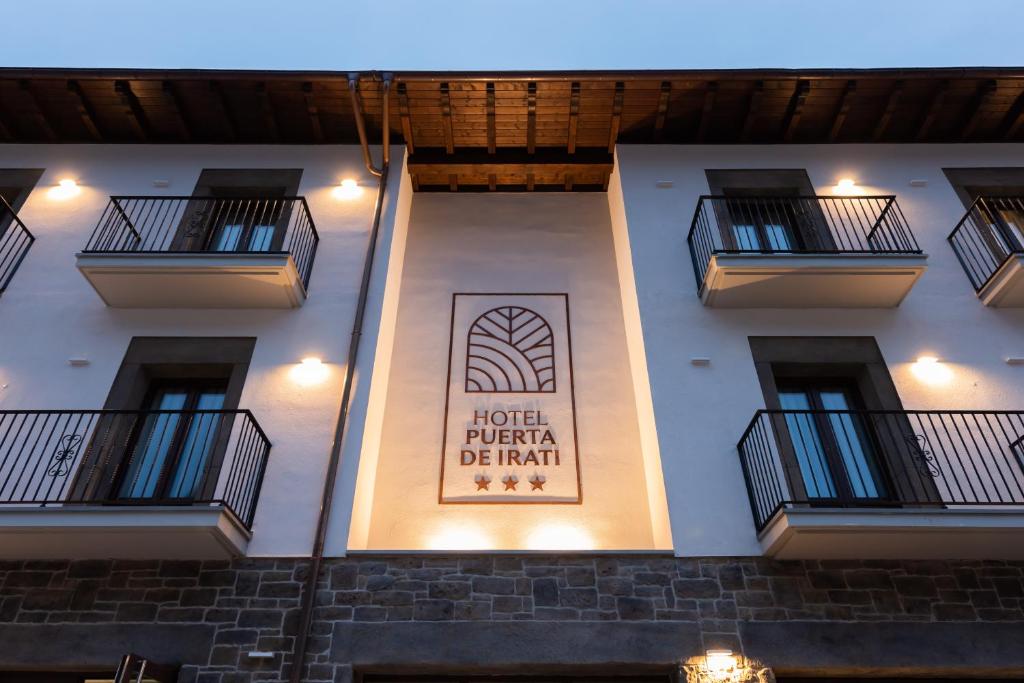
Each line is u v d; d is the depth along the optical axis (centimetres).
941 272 693
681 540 533
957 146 802
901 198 754
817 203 743
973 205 686
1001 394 606
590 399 691
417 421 671
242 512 532
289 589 508
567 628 494
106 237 715
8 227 721
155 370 636
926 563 527
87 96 765
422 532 609
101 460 562
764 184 771
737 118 797
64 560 525
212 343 645
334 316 665
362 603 504
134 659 441
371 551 525
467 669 487
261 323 661
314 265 705
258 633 489
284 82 753
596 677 495
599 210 853
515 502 625
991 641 488
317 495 553
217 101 767
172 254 635
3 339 638
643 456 653
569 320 748
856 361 634
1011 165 779
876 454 596
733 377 624
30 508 487
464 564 524
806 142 811
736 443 584
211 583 510
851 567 523
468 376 702
